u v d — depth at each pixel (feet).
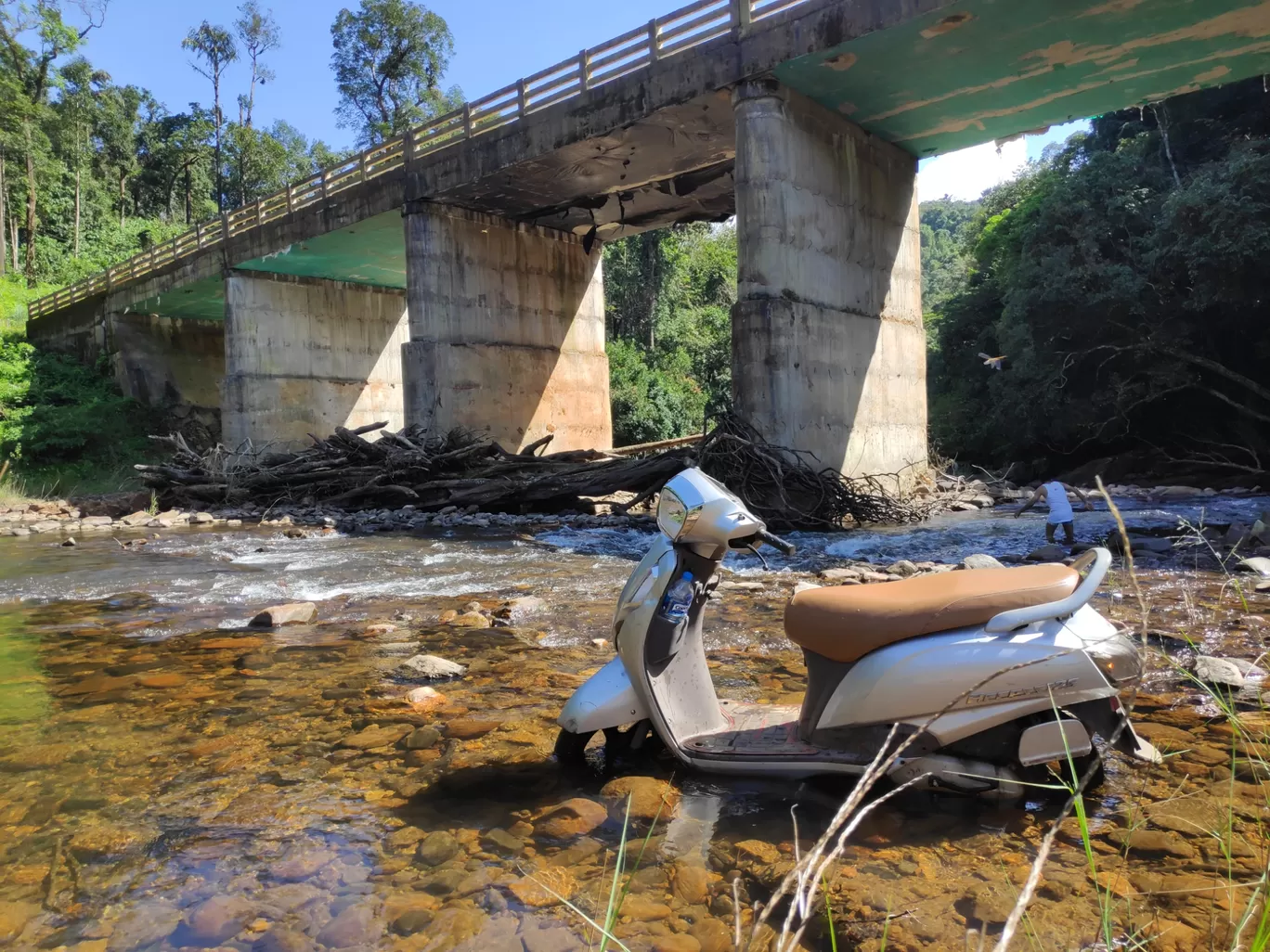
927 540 34.99
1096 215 69.87
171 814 9.00
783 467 44.01
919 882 7.12
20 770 10.41
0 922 6.82
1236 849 7.39
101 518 53.62
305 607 19.98
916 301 62.28
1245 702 11.34
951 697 8.50
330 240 79.87
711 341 147.84
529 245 79.30
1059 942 6.14
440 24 159.02
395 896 7.13
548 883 7.34
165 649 17.28
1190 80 49.55
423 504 52.65
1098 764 8.40
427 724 11.93
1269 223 57.88
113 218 187.83
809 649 9.57
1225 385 70.08
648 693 9.98
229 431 89.25
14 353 108.78
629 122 54.44
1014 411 75.05
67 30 154.51
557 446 81.51
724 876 7.40
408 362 70.90
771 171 47.70
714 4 49.88
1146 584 20.75
